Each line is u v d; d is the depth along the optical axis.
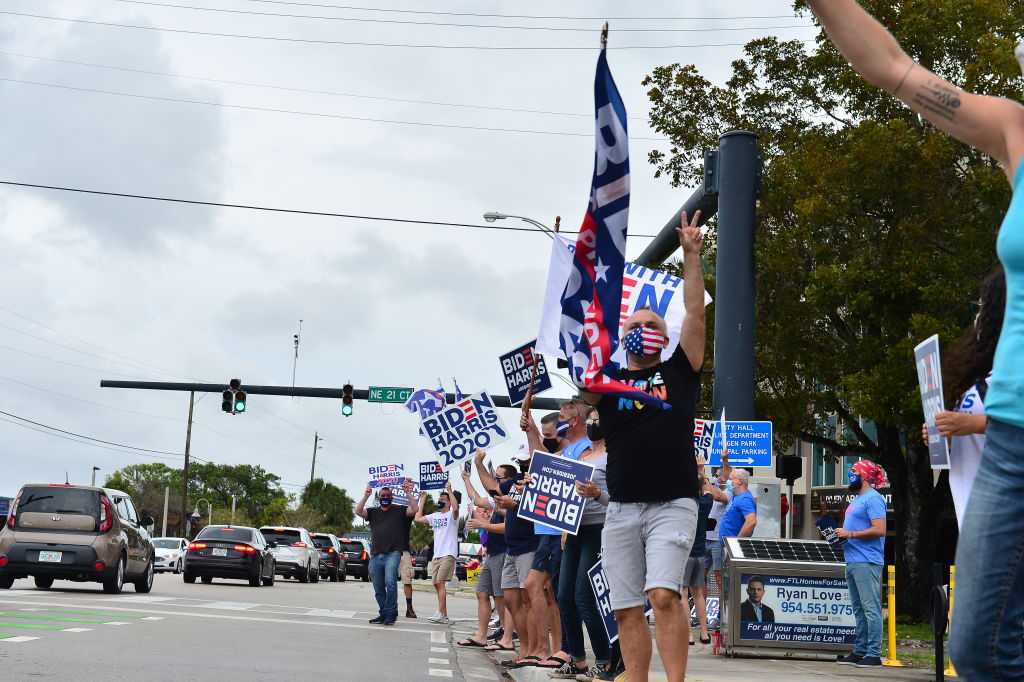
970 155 23.19
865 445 26.91
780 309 25.47
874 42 3.44
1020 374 3.10
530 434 10.45
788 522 31.16
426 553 63.78
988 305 4.04
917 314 22.25
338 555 47.66
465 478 15.65
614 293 6.07
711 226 27.14
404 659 12.27
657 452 6.30
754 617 12.90
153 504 133.50
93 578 21.48
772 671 10.90
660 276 12.01
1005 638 3.15
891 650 12.16
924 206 23.12
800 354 25.62
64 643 11.17
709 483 13.37
